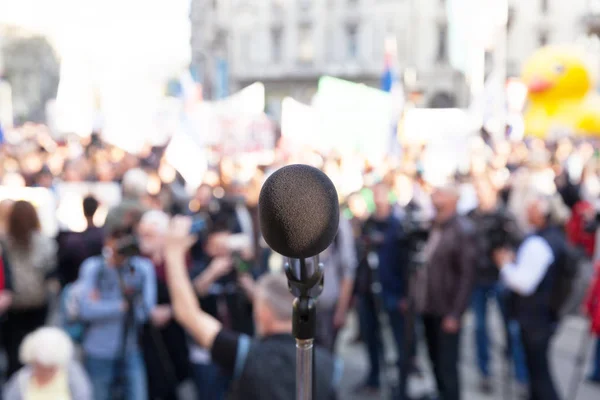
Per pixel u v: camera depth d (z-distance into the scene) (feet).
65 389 10.93
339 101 36.50
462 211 21.16
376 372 17.94
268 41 147.23
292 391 6.84
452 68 137.08
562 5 133.49
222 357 7.09
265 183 2.93
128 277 12.68
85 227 17.60
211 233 14.46
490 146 48.98
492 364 19.93
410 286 14.80
